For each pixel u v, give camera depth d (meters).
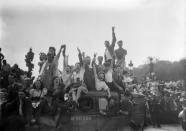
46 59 18.78
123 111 19.16
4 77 17.61
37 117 17.69
